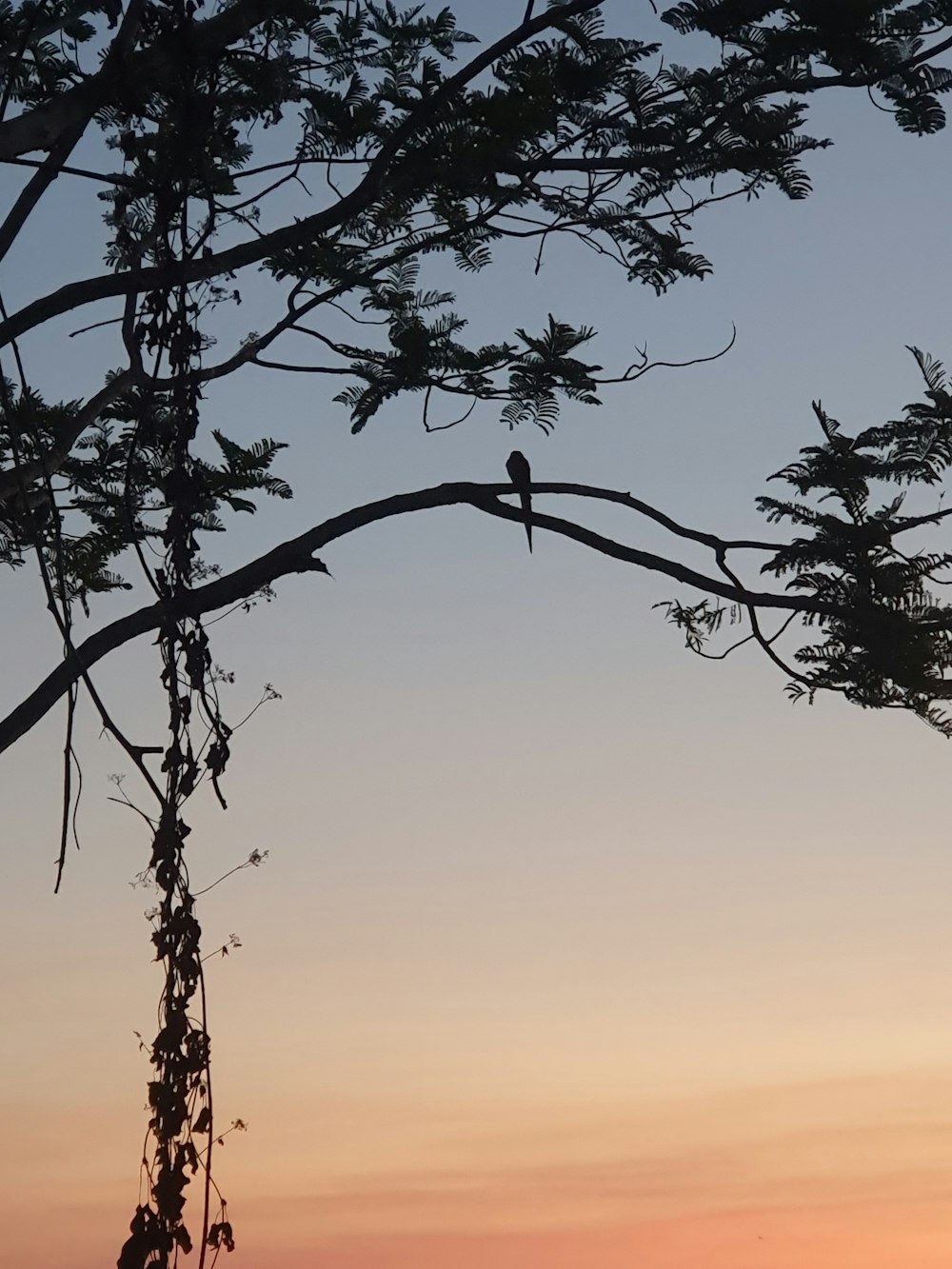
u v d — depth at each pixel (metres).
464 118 10.01
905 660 9.54
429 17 10.69
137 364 10.32
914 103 9.95
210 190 8.34
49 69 10.73
